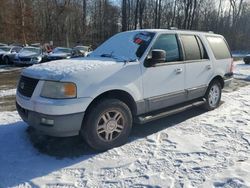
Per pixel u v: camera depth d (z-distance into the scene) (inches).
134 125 219.3
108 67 168.7
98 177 144.9
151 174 146.4
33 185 138.5
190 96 226.4
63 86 152.3
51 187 136.8
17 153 171.5
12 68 735.7
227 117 239.5
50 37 1809.8
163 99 199.9
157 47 195.5
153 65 187.8
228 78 275.3
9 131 204.8
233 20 2272.4
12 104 299.7
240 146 179.0
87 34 2063.2
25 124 219.1
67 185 138.3
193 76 225.1
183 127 215.2
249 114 248.5
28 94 164.4
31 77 165.5
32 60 800.3
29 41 1568.7
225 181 137.8
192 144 182.5
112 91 173.0
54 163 159.5
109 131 172.4
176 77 207.8
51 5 1817.2
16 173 148.9
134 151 172.9
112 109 170.4
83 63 175.5
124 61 179.0
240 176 141.6
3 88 415.8
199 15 2223.2
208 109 257.0
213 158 162.7
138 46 193.8
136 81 180.2
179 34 217.9
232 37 2247.8
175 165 155.3
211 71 246.4
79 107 155.2
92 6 2119.8
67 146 179.9
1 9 1508.4
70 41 1943.9
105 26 2156.7
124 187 135.9
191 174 145.6
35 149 176.4
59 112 150.6
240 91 369.1
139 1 1967.3
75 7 1916.8
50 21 1818.4
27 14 1565.0
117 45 207.8
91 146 167.9
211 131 205.8
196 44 233.3
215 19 2272.4
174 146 179.6
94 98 161.2
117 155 167.6
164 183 137.9
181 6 2112.5
